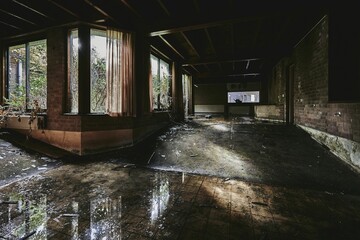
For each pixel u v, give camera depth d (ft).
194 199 8.14
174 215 6.89
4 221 6.38
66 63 15.26
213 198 8.27
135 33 16.48
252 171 11.53
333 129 13.07
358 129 10.62
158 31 16.19
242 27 18.34
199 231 6.02
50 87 15.48
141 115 17.62
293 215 7.00
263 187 9.50
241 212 7.16
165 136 19.01
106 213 6.97
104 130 15.31
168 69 26.09
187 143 16.78
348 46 13.17
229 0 13.15
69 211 7.06
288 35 18.97
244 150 14.84
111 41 15.56
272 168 11.86
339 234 5.94
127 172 11.35
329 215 7.02
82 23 14.60
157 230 6.03
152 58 22.77
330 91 13.62
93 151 14.82
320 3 12.73
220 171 11.66
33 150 14.03
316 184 9.89
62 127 14.98
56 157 13.47
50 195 8.30
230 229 6.13
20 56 21.07
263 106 32.17
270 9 13.37
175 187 9.36
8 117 16.63
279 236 5.82
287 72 23.85
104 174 10.96
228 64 34.12
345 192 9.03
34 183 9.53
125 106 15.99
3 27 16.67
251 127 21.08
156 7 15.05
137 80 17.02
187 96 41.09
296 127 19.56
